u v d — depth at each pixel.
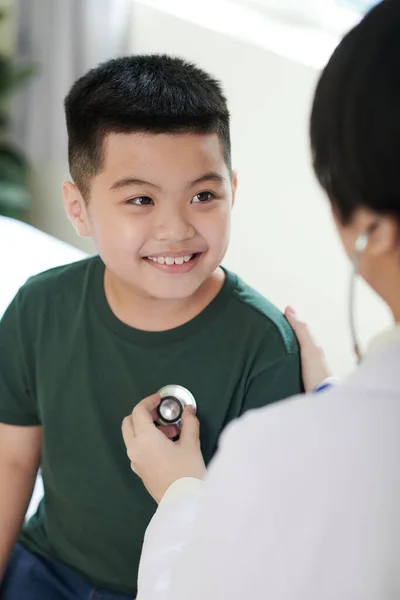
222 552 0.59
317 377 1.02
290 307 1.07
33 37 2.36
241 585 0.59
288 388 1.01
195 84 0.96
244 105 2.05
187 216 0.94
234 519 0.59
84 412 1.06
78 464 1.08
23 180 2.51
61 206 2.63
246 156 2.09
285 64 1.93
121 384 1.04
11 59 2.43
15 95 2.44
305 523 0.56
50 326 1.08
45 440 1.10
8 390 1.12
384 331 0.59
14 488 1.15
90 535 1.10
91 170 0.97
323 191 0.60
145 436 0.91
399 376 0.56
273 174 2.04
